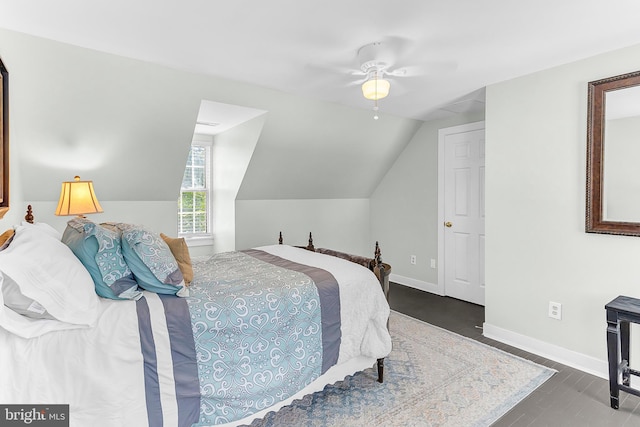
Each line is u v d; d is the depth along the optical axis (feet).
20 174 8.69
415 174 14.93
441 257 14.01
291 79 9.03
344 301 6.64
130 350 4.55
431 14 5.86
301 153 12.82
